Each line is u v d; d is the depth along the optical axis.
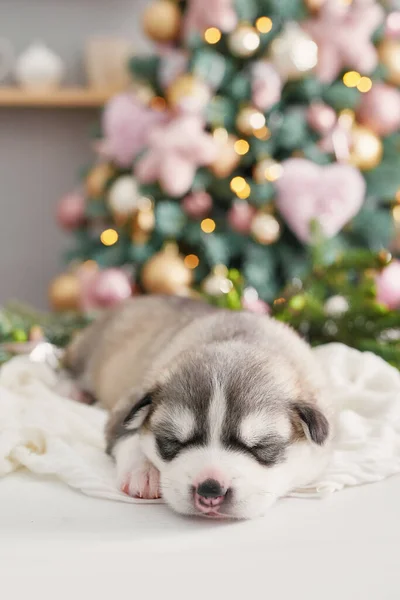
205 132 1.59
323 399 0.87
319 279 1.31
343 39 1.56
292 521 0.76
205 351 0.86
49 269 2.08
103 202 1.66
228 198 1.59
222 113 1.54
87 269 1.63
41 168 2.06
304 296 1.29
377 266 1.31
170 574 0.64
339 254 1.35
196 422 0.78
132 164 1.62
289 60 1.50
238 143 1.55
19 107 2.04
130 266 1.61
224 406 0.78
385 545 0.70
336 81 1.62
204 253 1.56
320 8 1.59
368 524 0.75
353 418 0.94
